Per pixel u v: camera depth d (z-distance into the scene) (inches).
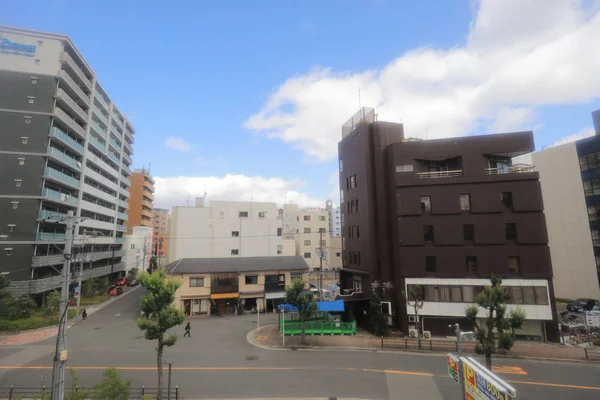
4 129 1545.3
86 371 797.2
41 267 1574.8
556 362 876.0
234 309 1605.6
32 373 776.9
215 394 669.3
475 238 1135.6
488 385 306.7
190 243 2085.4
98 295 1902.1
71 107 1800.0
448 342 1048.2
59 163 1724.9
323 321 1205.1
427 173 1224.8
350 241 1517.0
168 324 614.9
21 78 1611.7
